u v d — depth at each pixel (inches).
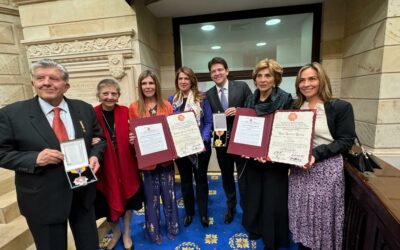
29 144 41.4
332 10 108.3
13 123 40.8
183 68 72.7
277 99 54.5
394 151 85.6
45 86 40.9
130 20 101.5
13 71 118.7
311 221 50.8
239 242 71.9
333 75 113.3
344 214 53.8
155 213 70.2
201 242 72.7
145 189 68.4
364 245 44.8
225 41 124.5
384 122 84.7
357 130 98.5
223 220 84.0
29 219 43.9
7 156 40.1
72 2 105.6
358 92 97.5
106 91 59.0
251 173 59.6
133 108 67.0
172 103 75.6
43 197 42.4
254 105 60.3
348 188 53.6
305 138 48.8
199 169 76.9
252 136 56.4
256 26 120.1
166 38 125.3
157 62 125.8
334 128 49.6
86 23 105.9
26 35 111.7
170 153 64.0
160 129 63.7
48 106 44.2
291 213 54.3
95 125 54.3
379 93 83.9
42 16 108.7
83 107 50.9
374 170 50.6
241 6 111.6
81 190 48.7
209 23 122.9
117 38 102.3
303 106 53.8
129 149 64.2
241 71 125.2
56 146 42.7
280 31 118.8
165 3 106.1
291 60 120.8
